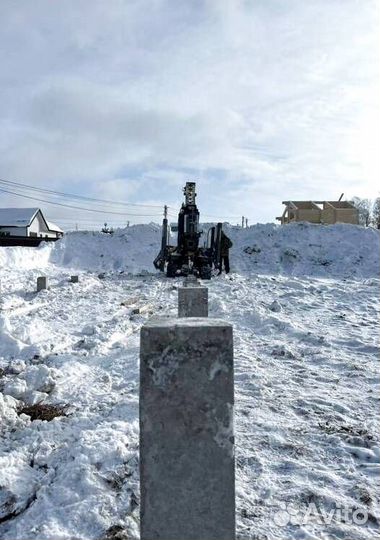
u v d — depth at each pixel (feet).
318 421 14.85
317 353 22.94
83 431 13.60
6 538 9.07
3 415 15.05
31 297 42.16
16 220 157.07
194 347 6.70
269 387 18.02
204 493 6.74
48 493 10.46
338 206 92.02
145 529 6.77
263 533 9.35
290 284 47.88
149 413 6.71
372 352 23.40
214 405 6.71
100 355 23.39
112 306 37.45
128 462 11.75
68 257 79.61
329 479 11.37
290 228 77.15
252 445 13.08
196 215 57.82
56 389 18.25
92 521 9.52
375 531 9.52
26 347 23.93
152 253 79.56
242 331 27.86
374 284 48.44
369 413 15.64
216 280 52.06
